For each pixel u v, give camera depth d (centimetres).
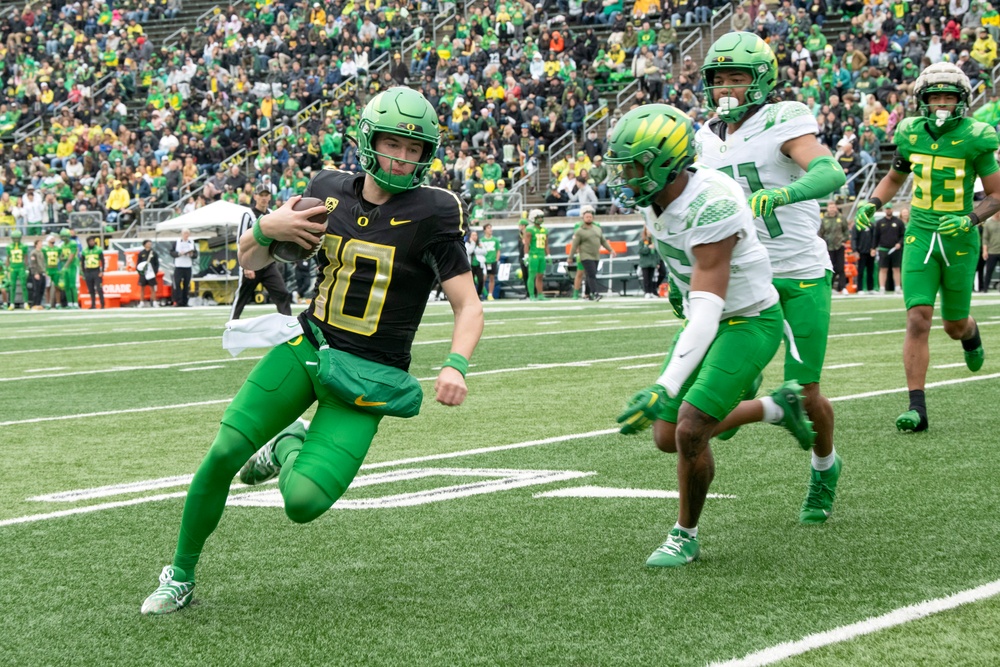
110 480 2219
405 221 1412
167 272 10131
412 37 12138
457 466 2267
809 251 1847
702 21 10900
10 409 3253
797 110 1873
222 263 9825
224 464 1377
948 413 2719
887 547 1595
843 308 6544
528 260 8988
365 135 1390
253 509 1920
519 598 1406
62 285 10262
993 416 2661
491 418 2870
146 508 1955
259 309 8694
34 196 11200
